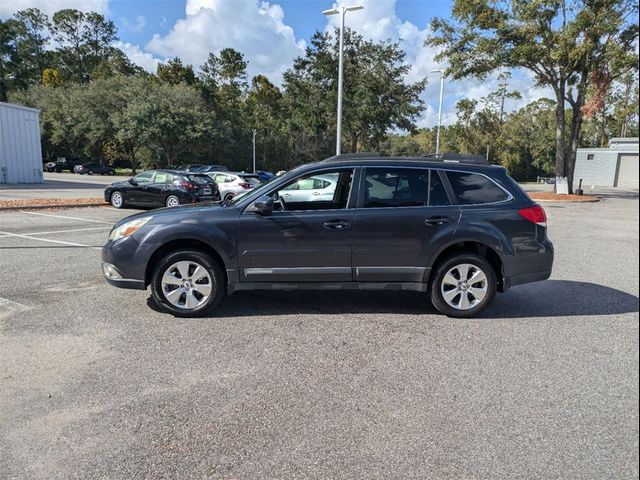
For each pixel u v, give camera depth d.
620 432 2.93
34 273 6.73
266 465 2.59
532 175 63.53
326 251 4.89
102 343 4.23
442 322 4.94
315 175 5.01
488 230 4.93
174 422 3.00
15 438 2.80
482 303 5.03
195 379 3.57
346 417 3.08
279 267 4.91
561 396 3.38
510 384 3.55
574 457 2.68
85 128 50.69
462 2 22.39
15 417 3.02
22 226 11.59
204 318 4.95
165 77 55.06
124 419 3.02
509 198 5.08
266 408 3.18
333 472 2.54
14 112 27.38
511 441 2.83
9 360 3.85
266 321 4.89
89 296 5.64
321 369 3.77
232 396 3.33
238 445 2.77
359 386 3.50
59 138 54.22
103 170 52.19
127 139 48.03
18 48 69.12
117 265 4.88
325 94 36.09
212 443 2.78
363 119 35.19
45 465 2.56
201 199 16.47
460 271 5.04
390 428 2.96
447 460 2.64
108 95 50.12
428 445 2.78
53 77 65.00
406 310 5.33
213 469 2.55
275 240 4.86
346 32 34.47
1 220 12.73
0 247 8.73
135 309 5.20
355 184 5.00
